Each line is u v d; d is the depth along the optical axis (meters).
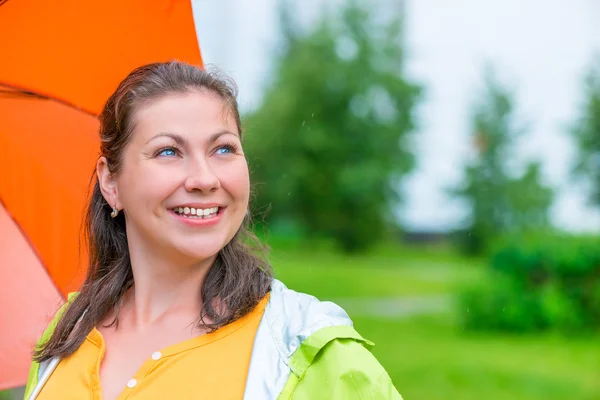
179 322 1.78
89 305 1.89
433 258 33.09
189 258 1.75
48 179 2.79
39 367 1.90
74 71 2.71
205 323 1.73
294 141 34.38
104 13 2.65
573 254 13.28
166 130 1.72
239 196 1.75
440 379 9.59
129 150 1.76
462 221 34.22
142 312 1.82
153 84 1.76
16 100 2.74
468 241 33.75
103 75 2.71
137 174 1.74
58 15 2.64
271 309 1.74
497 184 33.78
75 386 1.76
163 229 1.73
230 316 1.71
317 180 34.66
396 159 35.81
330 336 1.61
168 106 1.73
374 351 11.59
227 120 1.76
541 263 13.36
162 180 1.71
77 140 2.78
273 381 1.62
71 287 2.79
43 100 2.75
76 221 2.79
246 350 1.69
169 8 2.67
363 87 35.31
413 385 9.27
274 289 1.79
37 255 2.79
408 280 22.36
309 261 29.05
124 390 1.67
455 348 11.88
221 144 1.75
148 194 1.72
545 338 12.86
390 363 10.64
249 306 1.73
